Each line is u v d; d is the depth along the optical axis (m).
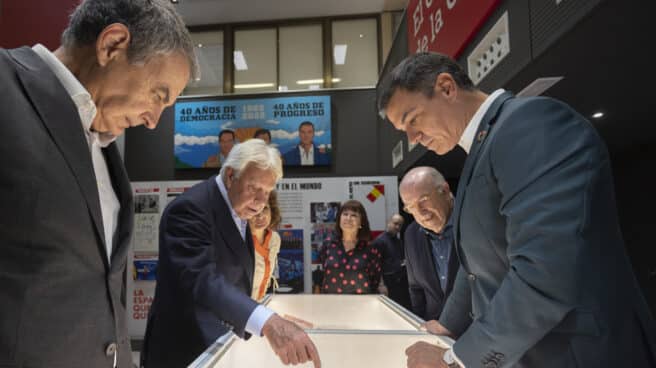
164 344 1.05
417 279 1.87
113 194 0.79
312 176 4.97
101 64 0.64
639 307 0.60
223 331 1.05
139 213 4.70
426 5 2.70
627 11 1.11
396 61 3.86
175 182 4.76
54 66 0.63
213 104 5.09
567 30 1.23
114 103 0.68
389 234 3.55
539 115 0.64
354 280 2.74
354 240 2.83
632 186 2.82
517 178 0.61
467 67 2.07
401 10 5.93
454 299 1.04
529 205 0.57
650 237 2.73
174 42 0.69
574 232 0.54
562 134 0.61
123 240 0.75
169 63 0.69
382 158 4.95
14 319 0.51
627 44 1.31
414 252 1.86
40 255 0.54
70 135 0.59
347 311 1.43
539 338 0.56
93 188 0.61
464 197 0.77
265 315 0.80
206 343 1.01
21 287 0.52
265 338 0.84
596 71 1.53
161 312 1.08
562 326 0.56
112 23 0.64
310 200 4.60
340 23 6.06
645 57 1.41
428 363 0.68
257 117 5.04
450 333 0.91
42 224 0.54
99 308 0.63
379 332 0.80
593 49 1.35
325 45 5.96
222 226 1.20
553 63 1.46
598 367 0.54
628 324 0.58
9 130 0.52
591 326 0.54
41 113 0.56
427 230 1.80
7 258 0.51
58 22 1.94
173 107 5.16
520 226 0.58
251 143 1.30
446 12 2.28
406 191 1.70
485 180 0.70
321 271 2.96
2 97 0.53
